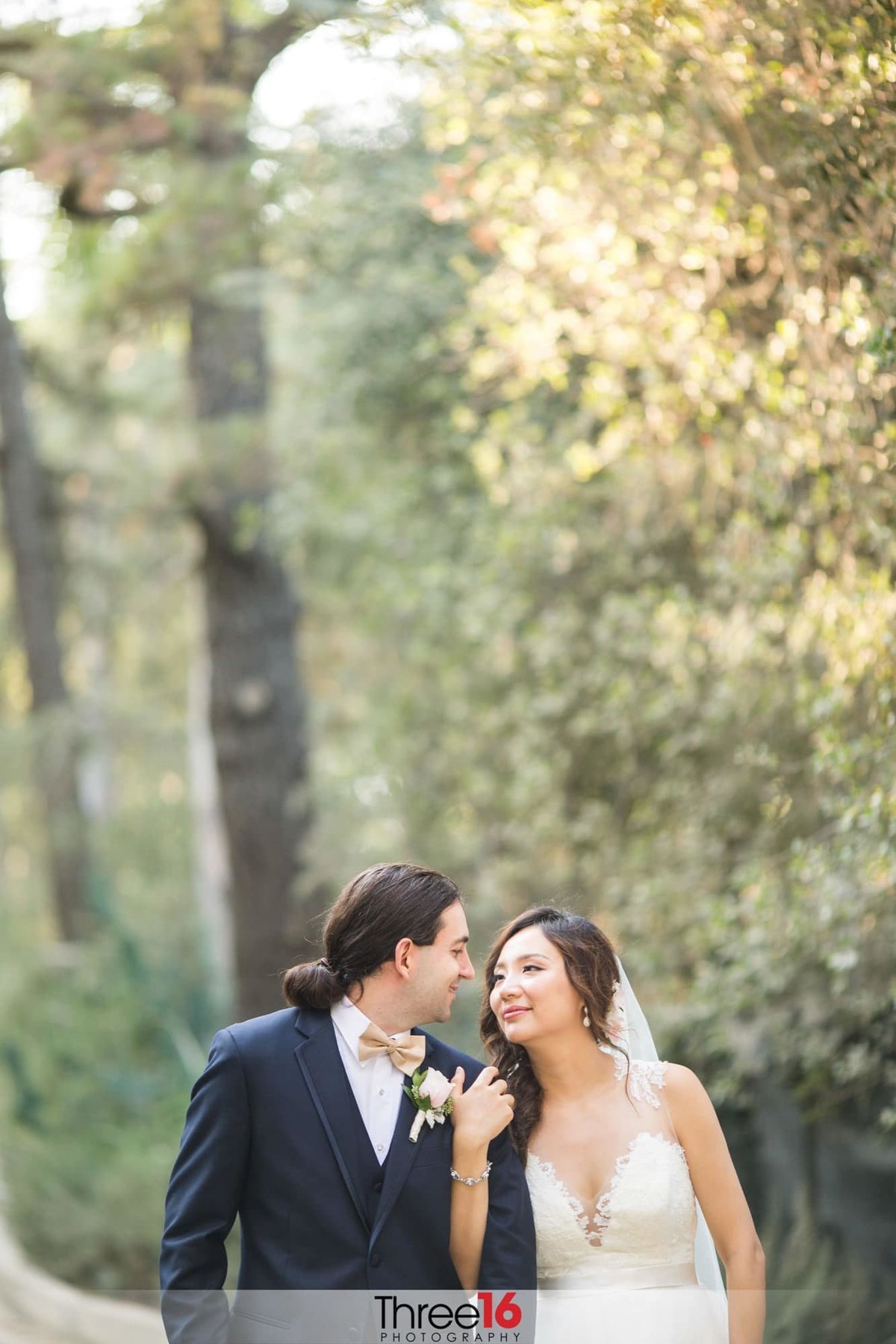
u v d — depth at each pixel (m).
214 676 14.72
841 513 6.95
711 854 8.73
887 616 6.41
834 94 5.84
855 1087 7.01
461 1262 4.16
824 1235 6.95
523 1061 4.90
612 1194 4.61
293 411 13.62
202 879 21.89
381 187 10.94
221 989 16.44
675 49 6.24
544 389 10.10
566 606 10.60
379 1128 4.16
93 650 26.02
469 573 11.72
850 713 6.73
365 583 14.27
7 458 19.38
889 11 5.64
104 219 12.03
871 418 6.33
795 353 6.85
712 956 8.60
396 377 12.01
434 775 12.66
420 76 8.16
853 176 5.98
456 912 4.36
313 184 11.17
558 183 7.48
